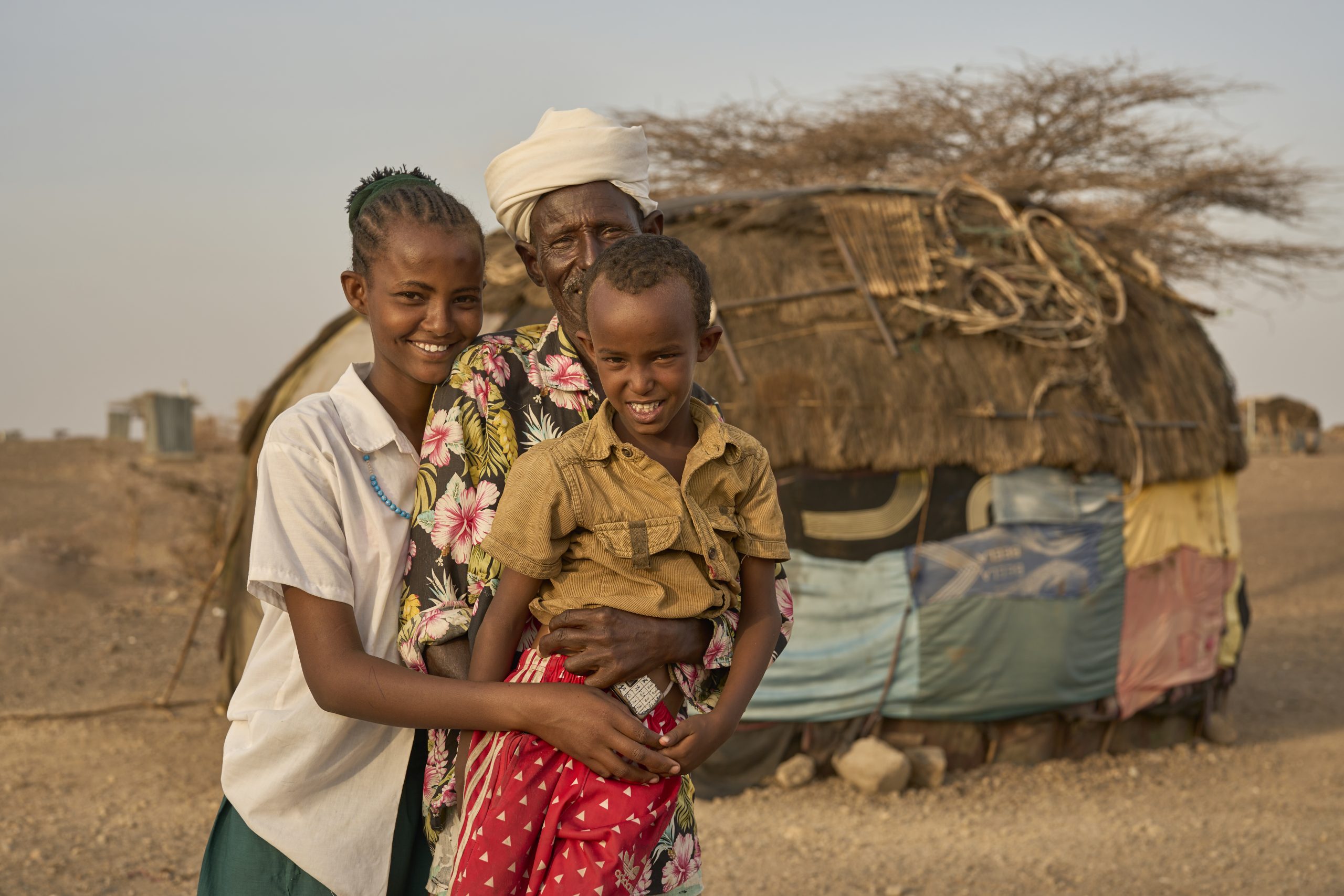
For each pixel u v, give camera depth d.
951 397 7.46
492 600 2.12
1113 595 7.85
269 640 2.30
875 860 5.95
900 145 14.11
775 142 14.55
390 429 2.31
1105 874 5.75
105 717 8.88
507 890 2.00
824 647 7.19
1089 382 7.89
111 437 38.62
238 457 16.44
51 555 15.27
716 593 2.12
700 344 2.15
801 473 7.21
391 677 2.05
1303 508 22.25
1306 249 13.56
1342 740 8.55
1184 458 8.18
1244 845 6.17
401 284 2.23
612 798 2.00
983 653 7.35
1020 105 13.63
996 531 7.45
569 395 2.34
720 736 2.05
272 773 2.22
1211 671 8.40
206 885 2.33
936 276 8.07
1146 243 12.73
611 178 2.53
